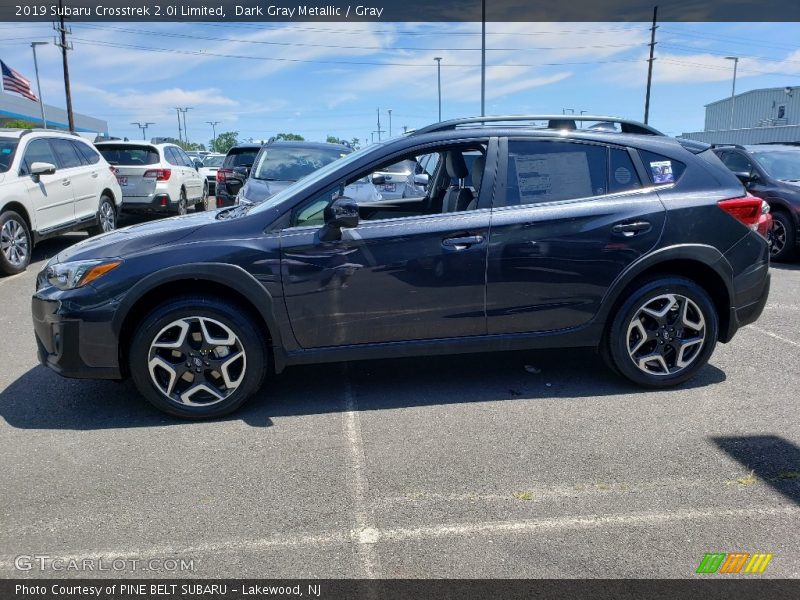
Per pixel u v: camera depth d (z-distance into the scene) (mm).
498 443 3525
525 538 2680
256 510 2898
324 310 3840
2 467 3297
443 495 3010
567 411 3939
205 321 3742
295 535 2715
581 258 4004
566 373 4594
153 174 12016
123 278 3664
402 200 5324
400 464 3305
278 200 4039
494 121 4148
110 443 3564
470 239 3904
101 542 2676
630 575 2447
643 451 3416
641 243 4043
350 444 3533
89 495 3031
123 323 3715
